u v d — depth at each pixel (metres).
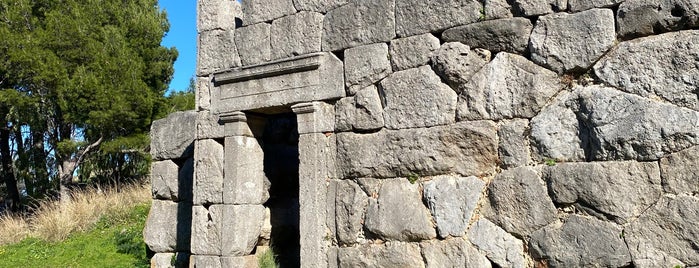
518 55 4.96
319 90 5.82
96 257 9.40
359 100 5.59
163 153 8.41
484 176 5.02
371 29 5.61
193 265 6.44
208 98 6.59
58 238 11.19
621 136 4.46
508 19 5.00
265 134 7.71
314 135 5.80
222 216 6.27
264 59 6.20
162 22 22.09
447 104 5.19
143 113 18.41
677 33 4.36
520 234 4.82
